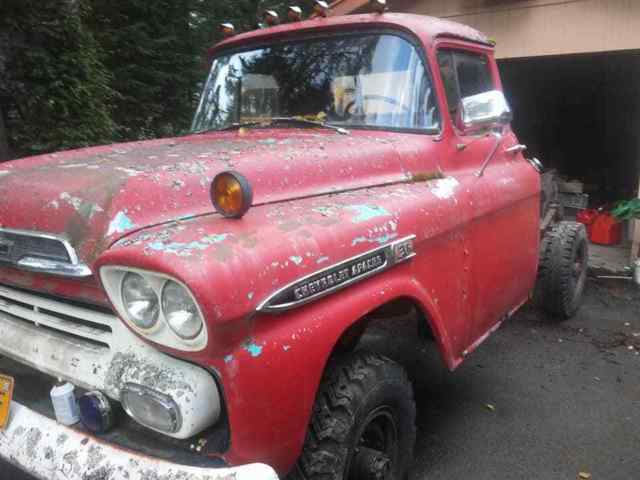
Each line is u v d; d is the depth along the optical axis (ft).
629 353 13.74
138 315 5.13
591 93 32.71
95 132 22.84
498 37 22.04
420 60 9.18
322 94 9.77
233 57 11.17
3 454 6.20
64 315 6.26
